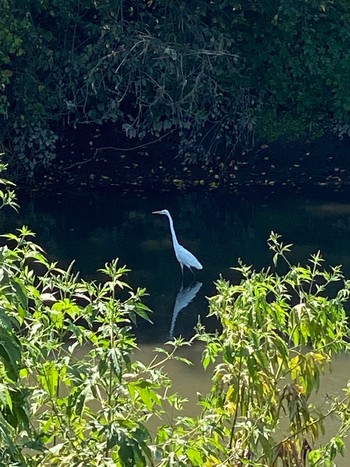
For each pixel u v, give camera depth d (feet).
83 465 11.90
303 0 58.08
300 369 14.85
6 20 51.31
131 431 11.68
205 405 14.75
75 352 25.86
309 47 59.52
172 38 56.65
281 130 62.39
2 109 52.42
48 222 48.62
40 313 12.78
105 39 55.62
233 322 14.38
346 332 15.44
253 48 60.80
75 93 57.67
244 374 14.30
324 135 63.41
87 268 40.60
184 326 33.22
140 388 12.50
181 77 55.93
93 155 60.18
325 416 15.25
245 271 15.60
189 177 58.08
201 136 61.16
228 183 57.11
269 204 52.75
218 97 60.23
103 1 56.44
